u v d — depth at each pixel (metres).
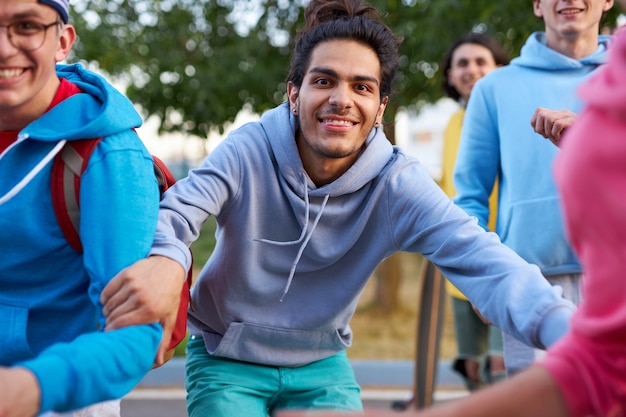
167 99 7.64
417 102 8.45
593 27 3.73
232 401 2.91
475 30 7.07
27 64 2.18
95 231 2.20
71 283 2.32
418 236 2.78
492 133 3.82
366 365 6.89
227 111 7.71
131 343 2.05
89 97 2.33
